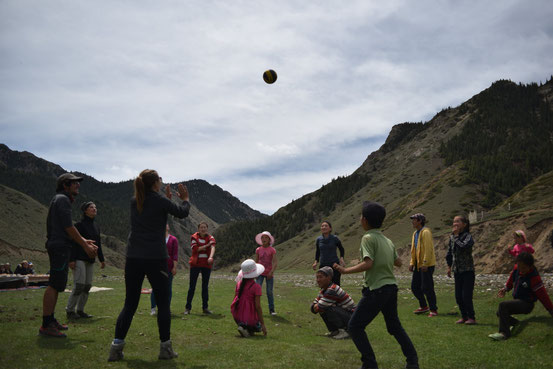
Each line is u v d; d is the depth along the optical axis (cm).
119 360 492
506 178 10606
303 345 628
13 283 1568
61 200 595
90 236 811
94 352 523
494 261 4056
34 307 909
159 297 515
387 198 15062
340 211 17000
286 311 1070
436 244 5584
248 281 727
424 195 10669
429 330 770
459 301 858
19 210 10550
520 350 589
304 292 1761
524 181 10644
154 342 604
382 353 583
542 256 3384
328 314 713
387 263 471
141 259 495
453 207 9344
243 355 542
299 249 13525
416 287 1025
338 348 610
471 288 834
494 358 544
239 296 722
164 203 507
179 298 1341
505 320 684
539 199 6162
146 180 513
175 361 500
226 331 729
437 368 501
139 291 510
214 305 1138
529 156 12356
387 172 19838
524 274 680
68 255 608
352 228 11888
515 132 16975
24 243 8312
